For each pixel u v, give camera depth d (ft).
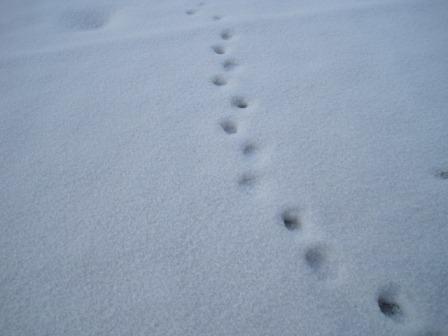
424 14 7.47
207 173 4.74
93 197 4.52
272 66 6.45
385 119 5.42
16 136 5.36
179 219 4.25
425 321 3.47
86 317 3.52
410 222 4.19
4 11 8.40
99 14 8.24
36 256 4.00
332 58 6.56
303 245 4.02
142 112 5.64
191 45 6.98
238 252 3.94
